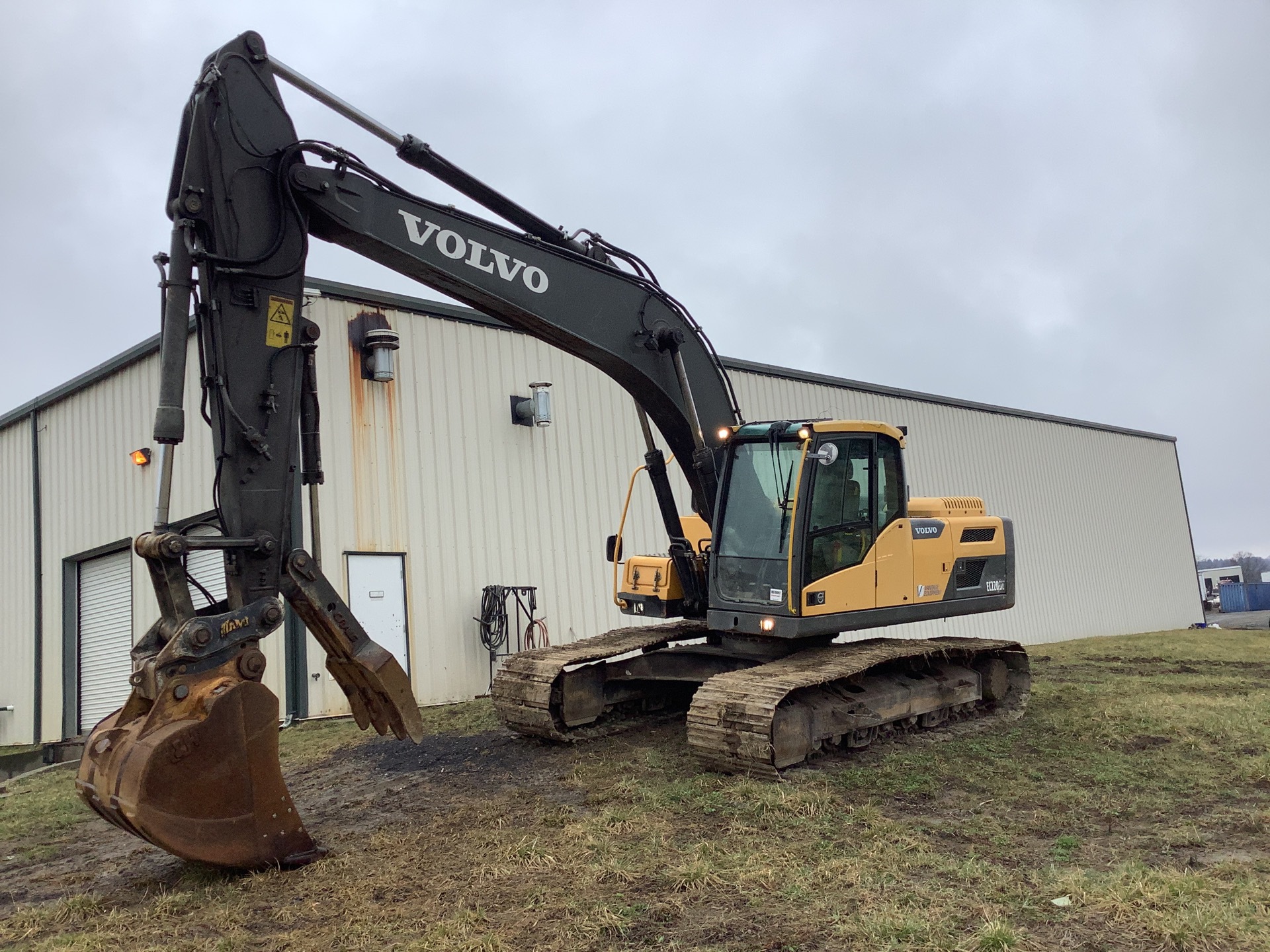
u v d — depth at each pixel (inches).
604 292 291.0
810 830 216.1
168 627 198.5
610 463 612.4
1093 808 234.7
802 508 289.4
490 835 223.0
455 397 538.3
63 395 641.6
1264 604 2191.2
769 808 230.7
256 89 222.8
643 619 607.2
